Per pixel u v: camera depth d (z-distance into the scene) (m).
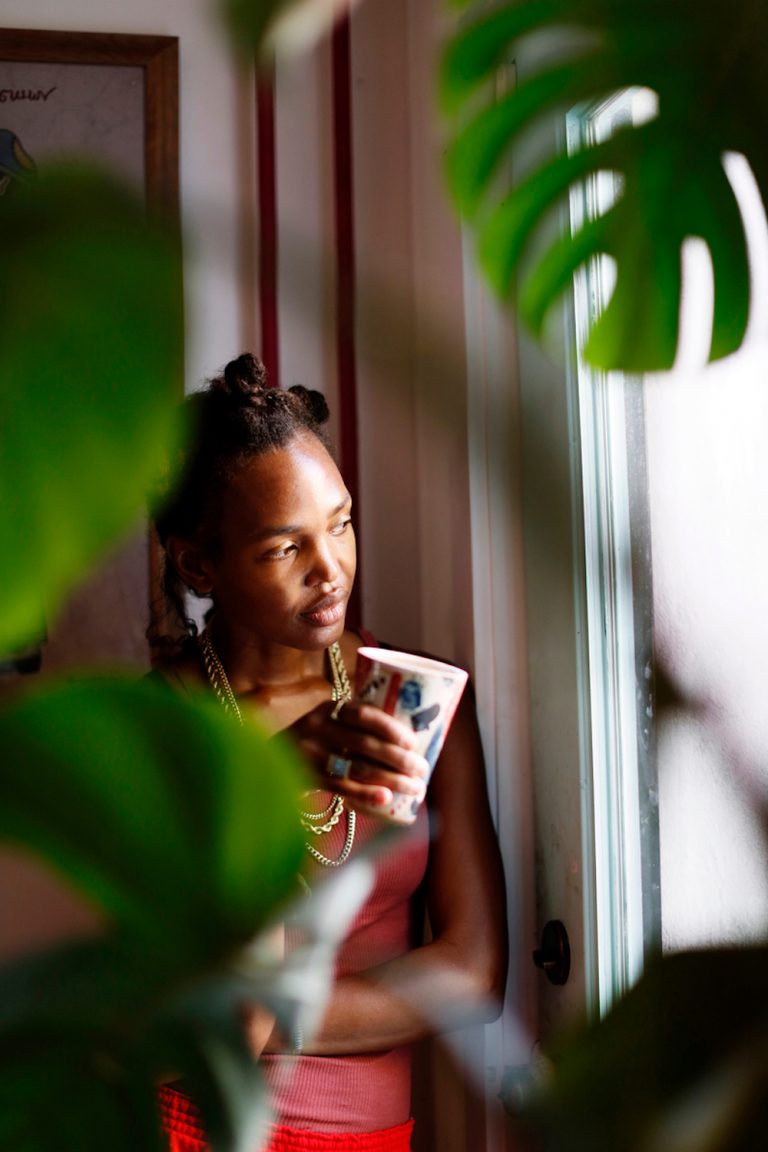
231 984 0.23
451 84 0.33
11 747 0.22
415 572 1.69
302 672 1.25
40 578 0.23
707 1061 0.27
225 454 1.08
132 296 0.22
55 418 0.22
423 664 0.73
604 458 1.10
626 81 0.31
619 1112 0.26
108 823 0.23
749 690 0.87
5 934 1.38
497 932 1.23
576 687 1.20
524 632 1.38
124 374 0.22
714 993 0.27
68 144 1.62
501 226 0.33
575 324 0.37
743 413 0.88
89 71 1.63
